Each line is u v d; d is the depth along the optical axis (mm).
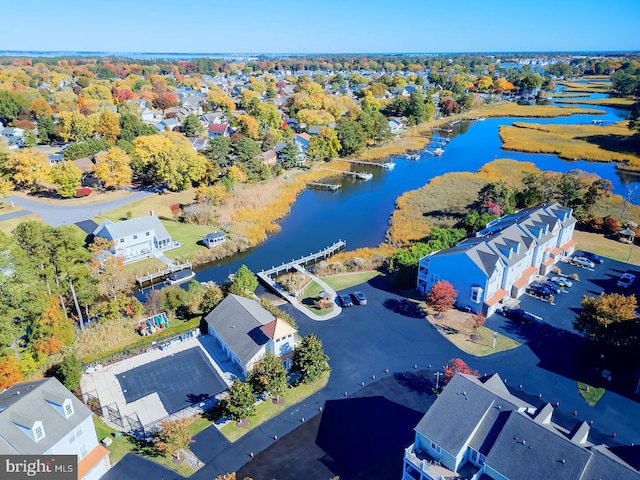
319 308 66812
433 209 106375
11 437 35656
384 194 122875
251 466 41125
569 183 95688
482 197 97312
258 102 196500
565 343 57562
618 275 73875
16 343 53281
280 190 122500
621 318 51281
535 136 173625
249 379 48656
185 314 66125
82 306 64688
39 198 110875
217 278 79312
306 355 49938
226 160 122875
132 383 52156
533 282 71375
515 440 34875
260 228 98312
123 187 119438
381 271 78125
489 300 63000
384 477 39812
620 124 184500
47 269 54406
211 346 58906
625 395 48625
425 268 69250
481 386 39562
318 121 184250
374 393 50000
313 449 42844
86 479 38969
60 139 166375
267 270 79688
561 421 45125
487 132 191625
